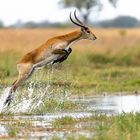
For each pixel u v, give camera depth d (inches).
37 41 6230.3
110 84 3053.6
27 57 2154.3
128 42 6220.5
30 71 2148.1
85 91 2805.1
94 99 2519.7
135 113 1813.5
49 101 2148.1
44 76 2410.2
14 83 2143.2
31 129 1635.1
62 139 1412.4
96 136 1417.3
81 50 4795.8
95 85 3031.5
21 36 6781.5
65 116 1820.9
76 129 1625.2
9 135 1530.5
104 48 5265.8
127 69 3735.2
